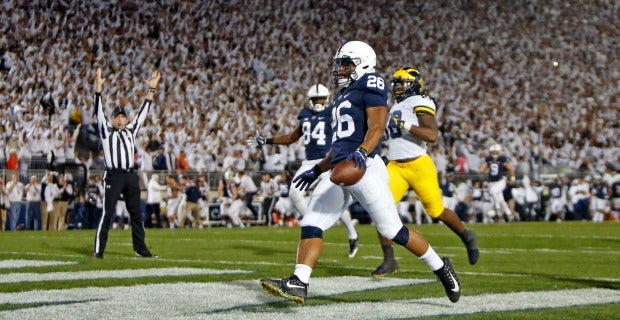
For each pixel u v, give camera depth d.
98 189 41.03
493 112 68.50
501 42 76.56
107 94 50.72
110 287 14.74
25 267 18.67
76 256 22.06
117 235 33.50
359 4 71.44
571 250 26.33
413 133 17.11
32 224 39.47
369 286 15.13
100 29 55.69
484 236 34.03
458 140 59.72
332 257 22.75
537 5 79.38
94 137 43.34
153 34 58.16
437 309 12.20
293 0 67.19
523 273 18.27
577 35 79.94
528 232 37.25
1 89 48.38
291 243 28.81
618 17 82.31
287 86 61.75
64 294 13.76
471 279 16.62
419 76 17.70
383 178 12.05
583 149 66.88
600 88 77.00
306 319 11.15
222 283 15.42
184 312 11.80
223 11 62.44
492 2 77.94
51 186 39.16
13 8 52.44
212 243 28.67
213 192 45.81
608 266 20.22
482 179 53.09
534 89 74.38
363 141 11.85
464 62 73.69
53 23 53.88
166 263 19.95
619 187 53.91
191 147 47.06
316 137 21.53
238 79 59.66
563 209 52.91
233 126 51.62
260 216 45.81
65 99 48.41
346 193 12.15
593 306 12.62
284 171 47.38
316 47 66.44
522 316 11.53
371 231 37.38
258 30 63.88
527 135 65.06
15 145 41.34
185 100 54.03
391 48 72.19
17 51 51.16
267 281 11.17
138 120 22.39
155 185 42.25
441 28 74.88
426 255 12.11
